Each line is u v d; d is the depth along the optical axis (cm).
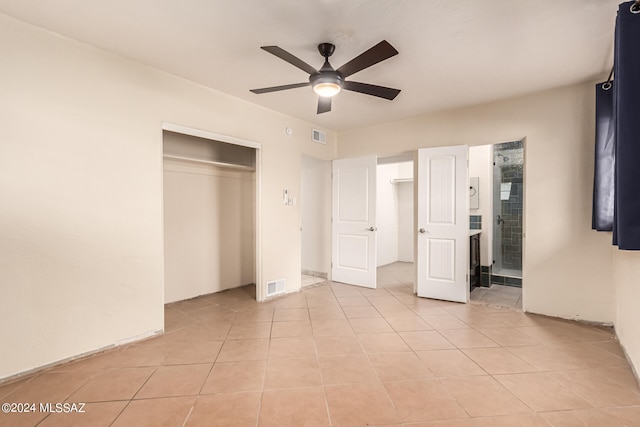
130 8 195
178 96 296
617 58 169
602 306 302
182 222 391
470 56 254
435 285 396
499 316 329
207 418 166
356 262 471
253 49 246
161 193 285
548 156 326
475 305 370
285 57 200
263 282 386
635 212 158
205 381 202
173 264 381
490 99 351
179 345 258
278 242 405
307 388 194
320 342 263
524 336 275
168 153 376
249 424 161
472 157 479
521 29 216
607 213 275
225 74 291
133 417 167
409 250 706
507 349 249
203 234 414
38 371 213
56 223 223
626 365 223
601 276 302
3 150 202
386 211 677
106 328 248
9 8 195
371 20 206
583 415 168
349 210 479
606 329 293
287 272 418
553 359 232
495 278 487
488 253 463
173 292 381
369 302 382
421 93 333
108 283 250
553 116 323
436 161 394
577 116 311
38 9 196
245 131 359
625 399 183
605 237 300
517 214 495
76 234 233
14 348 204
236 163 455
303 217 546
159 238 283
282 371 215
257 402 180
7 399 182
